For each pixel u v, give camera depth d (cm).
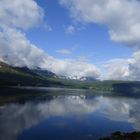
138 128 6569
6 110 8256
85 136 5103
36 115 7662
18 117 7019
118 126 6669
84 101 15188
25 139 4628
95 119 7712
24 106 9838
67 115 8175
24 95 15925
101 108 11444
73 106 11381
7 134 4900
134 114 9706
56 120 6994
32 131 5338
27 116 7325
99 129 6006
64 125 6294
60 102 13088
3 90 19162
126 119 8119
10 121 6297
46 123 6412
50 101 13212
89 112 9488
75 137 4969
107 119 7869
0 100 11388
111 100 18025
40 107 9919
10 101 11388
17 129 5422
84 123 6806
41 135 5019
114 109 11300
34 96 15975
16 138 4656
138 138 4556
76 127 6103
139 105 14362
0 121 6188
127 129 6316
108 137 4816
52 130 5559
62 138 4844
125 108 12062
